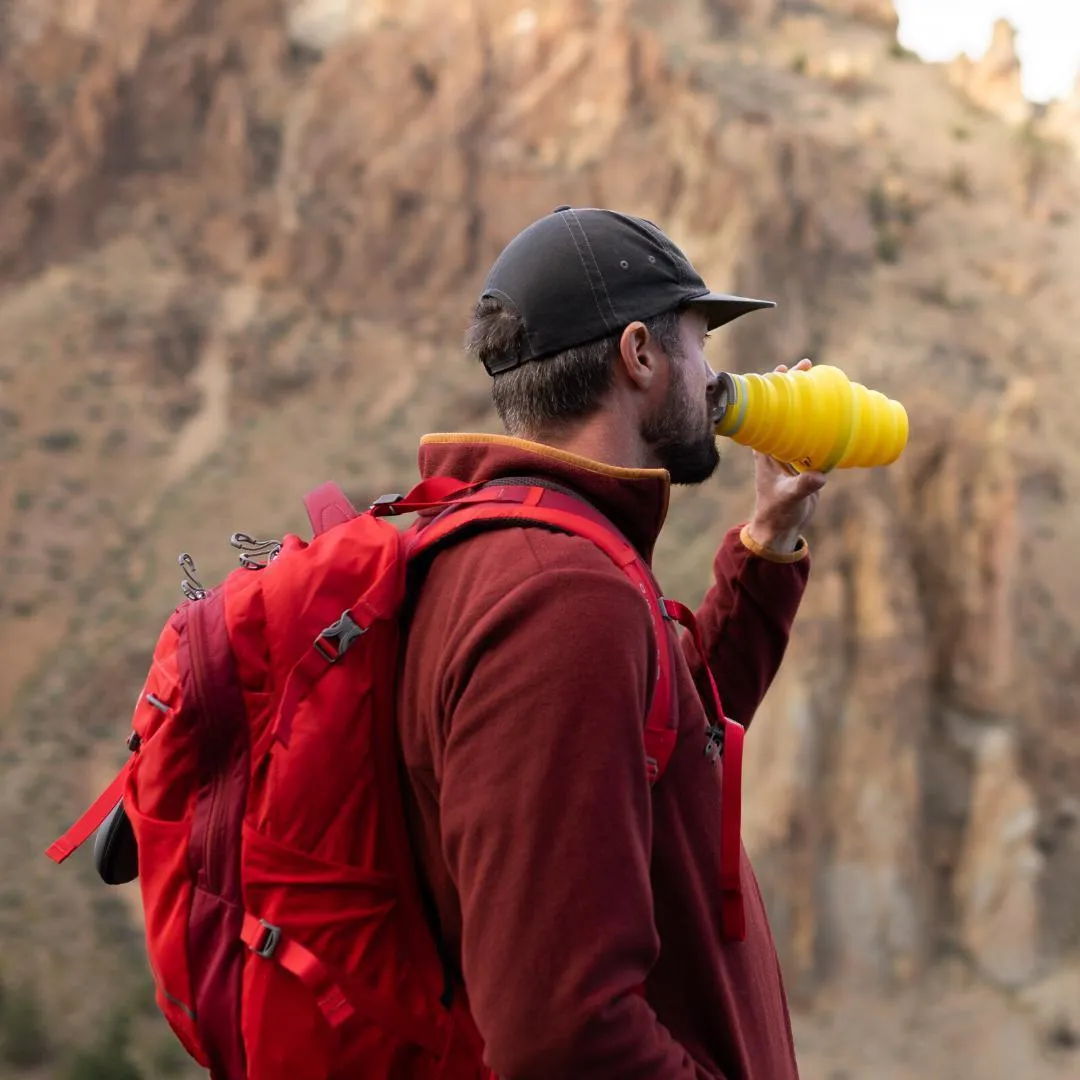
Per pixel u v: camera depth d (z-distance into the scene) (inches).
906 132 2429.9
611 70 1531.7
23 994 765.3
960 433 1229.7
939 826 1065.5
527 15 1560.0
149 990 797.9
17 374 1234.6
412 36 1550.2
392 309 1358.3
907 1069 899.4
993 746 1104.8
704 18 2503.7
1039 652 1334.9
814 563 1067.9
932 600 1167.0
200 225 1403.8
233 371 1267.2
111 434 1208.8
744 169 1539.1
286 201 1416.1
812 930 948.6
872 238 1781.5
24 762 943.0
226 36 1546.5
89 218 1385.3
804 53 2532.0
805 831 964.0
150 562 1109.7
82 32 1502.2
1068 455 1628.9
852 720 1017.5
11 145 1390.3
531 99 1510.8
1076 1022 966.4
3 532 1120.2
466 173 1439.5
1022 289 1974.7
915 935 983.0
